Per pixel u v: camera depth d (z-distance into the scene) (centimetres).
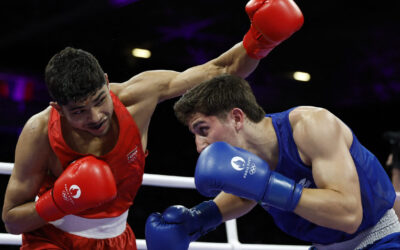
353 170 162
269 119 179
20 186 173
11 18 834
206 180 158
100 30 885
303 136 166
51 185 184
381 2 824
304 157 170
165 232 184
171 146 1023
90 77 157
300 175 173
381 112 1020
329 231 177
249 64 207
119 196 185
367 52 945
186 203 884
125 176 182
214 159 159
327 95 1036
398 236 174
